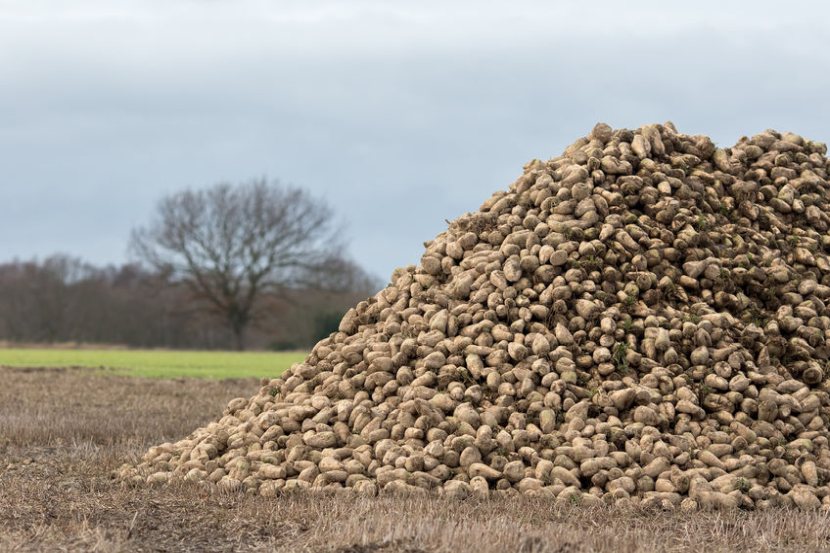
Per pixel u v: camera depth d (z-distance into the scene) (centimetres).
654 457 2205
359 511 1930
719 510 2070
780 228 2925
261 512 1989
